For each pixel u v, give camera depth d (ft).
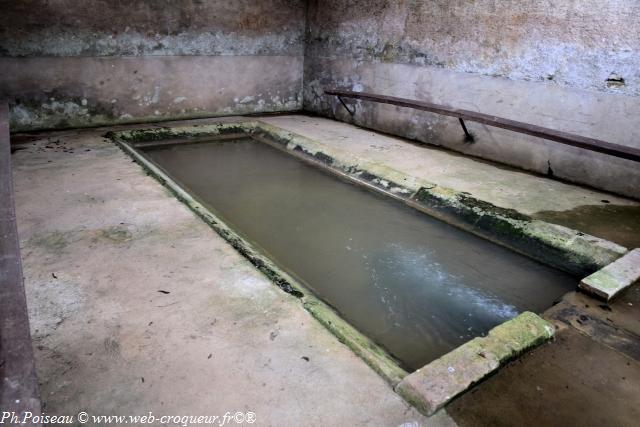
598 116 10.61
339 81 18.06
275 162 13.93
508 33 12.00
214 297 6.07
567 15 10.71
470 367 4.84
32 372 2.98
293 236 9.15
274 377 4.71
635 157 9.19
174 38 16.33
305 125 17.11
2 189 5.36
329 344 5.26
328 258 8.34
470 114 12.30
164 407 4.29
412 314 6.81
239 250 7.36
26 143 13.10
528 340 5.33
